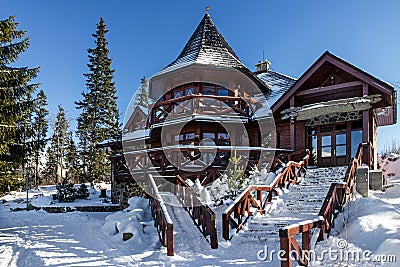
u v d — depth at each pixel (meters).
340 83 13.70
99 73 26.50
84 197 19.08
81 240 8.87
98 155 24.78
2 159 11.51
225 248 7.22
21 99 11.80
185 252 7.02
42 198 19.66
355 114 12.83
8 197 20.50
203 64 14.12
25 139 12.06
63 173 32.09
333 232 7.02
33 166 29.03
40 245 8.31
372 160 12.38
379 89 11.89
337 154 13.33
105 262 6.60
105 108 26.16
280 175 10.10
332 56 12.69
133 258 6.83
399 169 17.05
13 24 11.48
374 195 10.60
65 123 33.25
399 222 6.76
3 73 10.98
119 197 15.27
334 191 7.62
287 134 14.56
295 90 13.56
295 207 9.02
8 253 7.71
